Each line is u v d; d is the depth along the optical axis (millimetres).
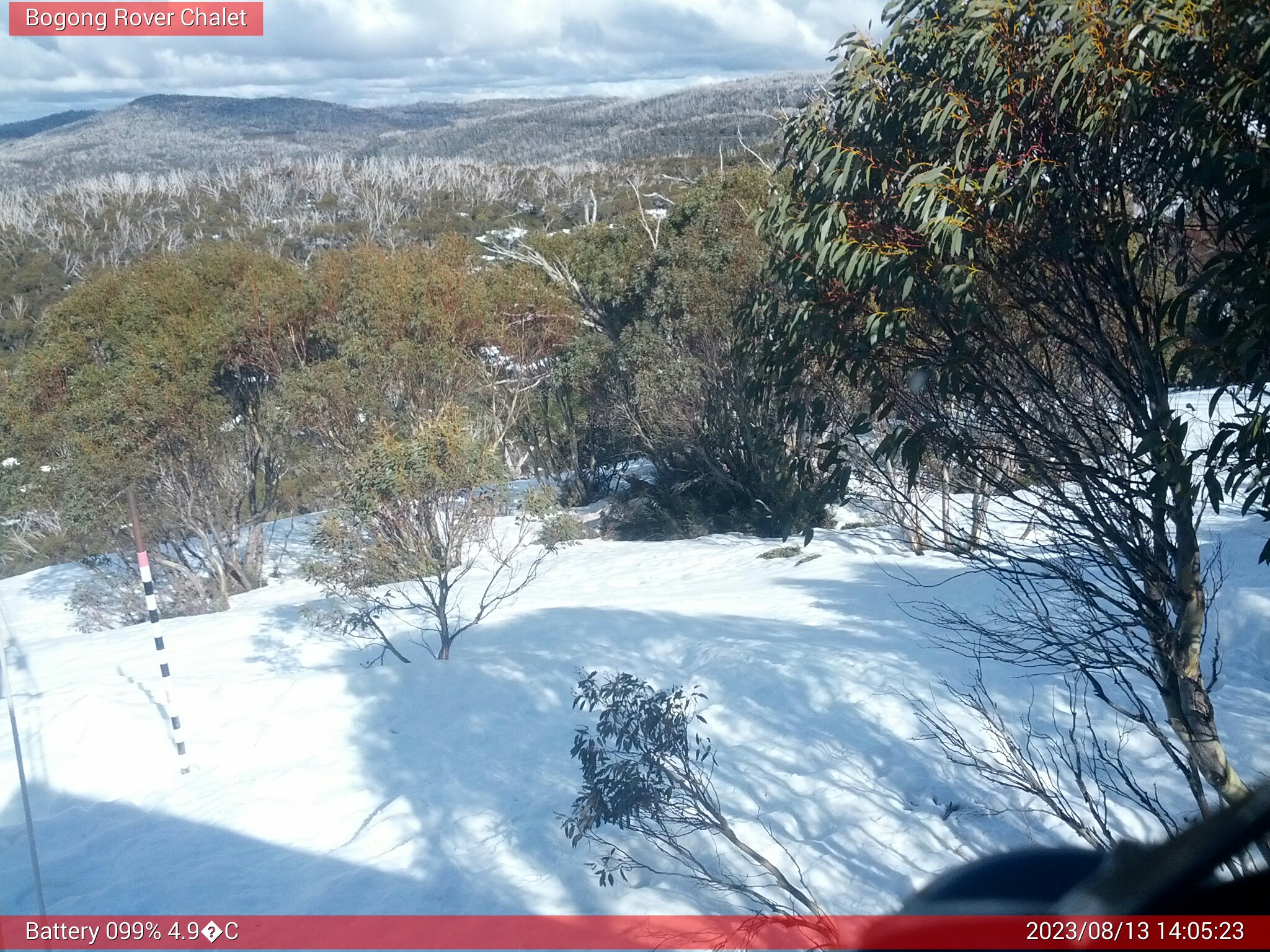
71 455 19266
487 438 20344
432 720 8766
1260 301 2990
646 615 11641
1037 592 4871
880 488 5090
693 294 19391
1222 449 3299
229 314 20531
